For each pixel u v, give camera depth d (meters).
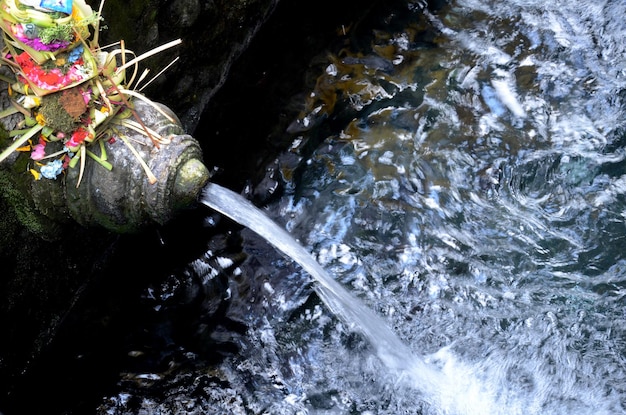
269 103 3.18
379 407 2.65
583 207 2.95
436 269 2.86
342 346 2.75
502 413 2.63
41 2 2.23
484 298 2.81
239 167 3.06
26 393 2.64
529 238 2.90
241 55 3.21
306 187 3.03
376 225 2.95
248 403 2.65
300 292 2.84
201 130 3.08
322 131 3.14
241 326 2.79
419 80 3.26
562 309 2.78
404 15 3.45
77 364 2.71
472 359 2.71
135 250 2.91
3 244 2.50
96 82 2.33
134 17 2.70
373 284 2.84
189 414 2.63
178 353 2.74
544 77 3.24
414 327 2.77
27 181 2.42
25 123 2.36
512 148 3.07
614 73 3.24
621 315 2.77
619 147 3.05
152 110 2.41
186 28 2.89
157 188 2.36
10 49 2.28
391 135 3.12
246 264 2.90
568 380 2.67
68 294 2.75
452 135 3.11
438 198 2.99
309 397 2.67
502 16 3.43
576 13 3.41
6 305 2.57
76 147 2.34
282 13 3.35
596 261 2.86
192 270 2.89
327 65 3.29
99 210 2.41
